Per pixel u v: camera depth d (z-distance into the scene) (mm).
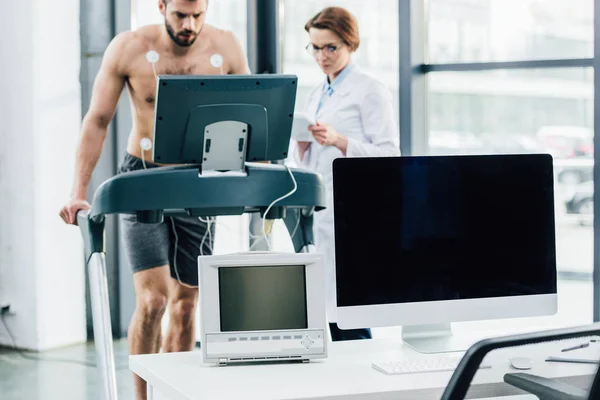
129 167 3836
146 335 3758
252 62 4441
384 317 1954
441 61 4406
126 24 4176
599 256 4094
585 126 4164
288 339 1878
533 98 4273
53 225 4465
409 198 1978
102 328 2318
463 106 4402
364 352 2004
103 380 2299
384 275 1958
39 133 4438
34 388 3908
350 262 1939
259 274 1893
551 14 4195
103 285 2326
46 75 4406
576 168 4199
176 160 2125
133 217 3705
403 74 4375
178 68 3816
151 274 3736
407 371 1761
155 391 1835
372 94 3879
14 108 4477
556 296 2070
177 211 2281
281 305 1893
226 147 2119
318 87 4043
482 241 2021
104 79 3822
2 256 4543
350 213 1944
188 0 3777
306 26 3951
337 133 3820
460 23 4359
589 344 2023
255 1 4406
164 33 3807
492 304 2023
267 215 2266
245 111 2086
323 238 3865
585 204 4176
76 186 3883
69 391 3863
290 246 4484
